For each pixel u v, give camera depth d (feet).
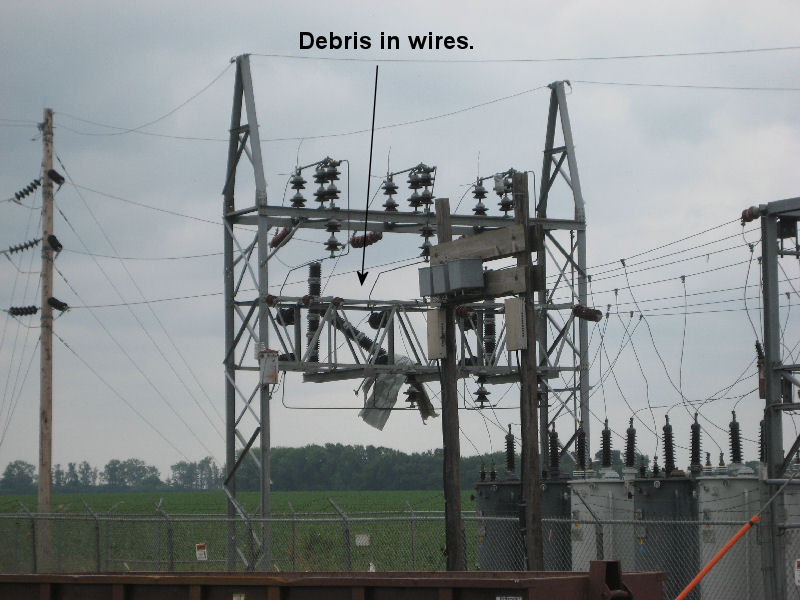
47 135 115.44
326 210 95.91
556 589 41.34
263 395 92.38
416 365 98.73
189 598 47.44
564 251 107.04
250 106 95.04
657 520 67.77
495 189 102.78
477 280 59.67
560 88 107.86
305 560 104.53
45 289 114.42
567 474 84.38
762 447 64.39
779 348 61.98
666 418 71.82
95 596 49.93
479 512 84.02
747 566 64.64
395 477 526.98
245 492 499.51
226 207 98.58
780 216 62.85
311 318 97.60
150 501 340.18
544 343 105.91
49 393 113.91
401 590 43.34
